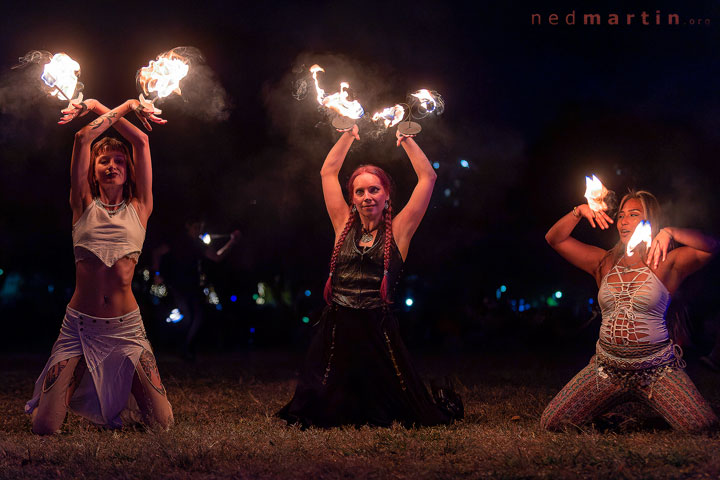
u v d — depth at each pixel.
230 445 4.29
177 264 11.66
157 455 4.11
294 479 3.67
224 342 18.53
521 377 8.76
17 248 20.16
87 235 5.08
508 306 18.22
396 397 5.23
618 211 5.18
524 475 3.64
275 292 20.73
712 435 4.59
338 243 5.38
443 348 17.31
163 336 18.52
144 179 5.28
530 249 20.30
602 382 4.92
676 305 5.09
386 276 5.27
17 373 10.08
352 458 4.07
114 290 5.12
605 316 5.05
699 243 4.77
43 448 4.33
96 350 5.10
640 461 3.87
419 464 3.89
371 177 5.34
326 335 5.31
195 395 7.19
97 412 5.20
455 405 5.57
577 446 4.19
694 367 10.42
